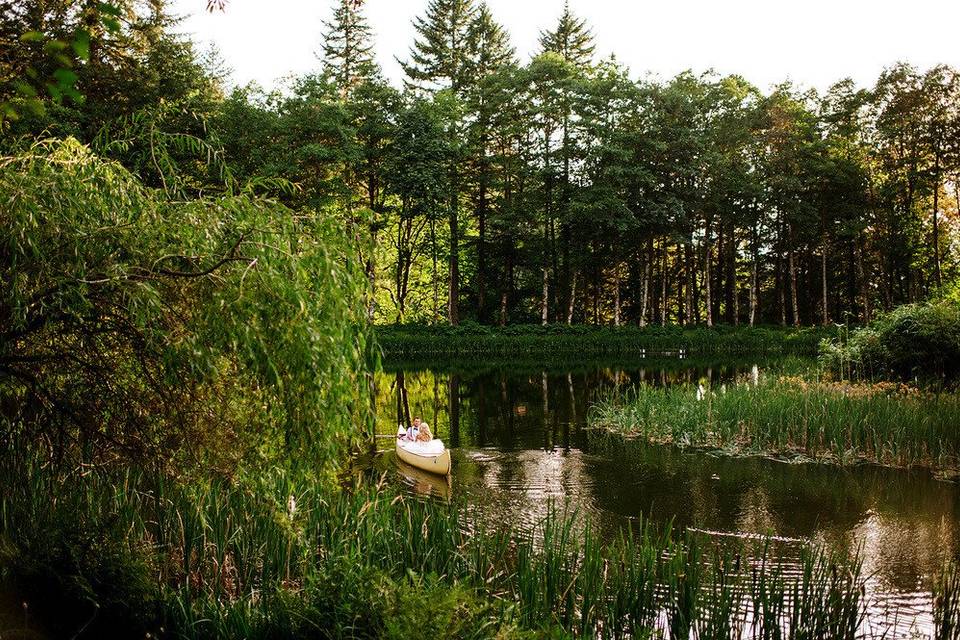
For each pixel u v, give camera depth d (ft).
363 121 133.39
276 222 19.97
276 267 18.70
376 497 26.76
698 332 146.20
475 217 166.20
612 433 58.18
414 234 159.53
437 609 15.05
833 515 36.14
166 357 17.70
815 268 183.62
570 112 148.25
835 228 157.48
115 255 17.29
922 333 65.77
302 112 116.98
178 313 18.39
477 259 173.99
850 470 44.93
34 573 18.53
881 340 69.67
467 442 54.85
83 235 16.89
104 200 18.34
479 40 162.50
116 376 20.63
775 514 36.42
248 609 18.79
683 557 24.48
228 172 22.45
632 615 21.07
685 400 61.05
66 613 18.40
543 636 16.08
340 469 22.07
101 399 21.52
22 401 21.84
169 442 21.84
